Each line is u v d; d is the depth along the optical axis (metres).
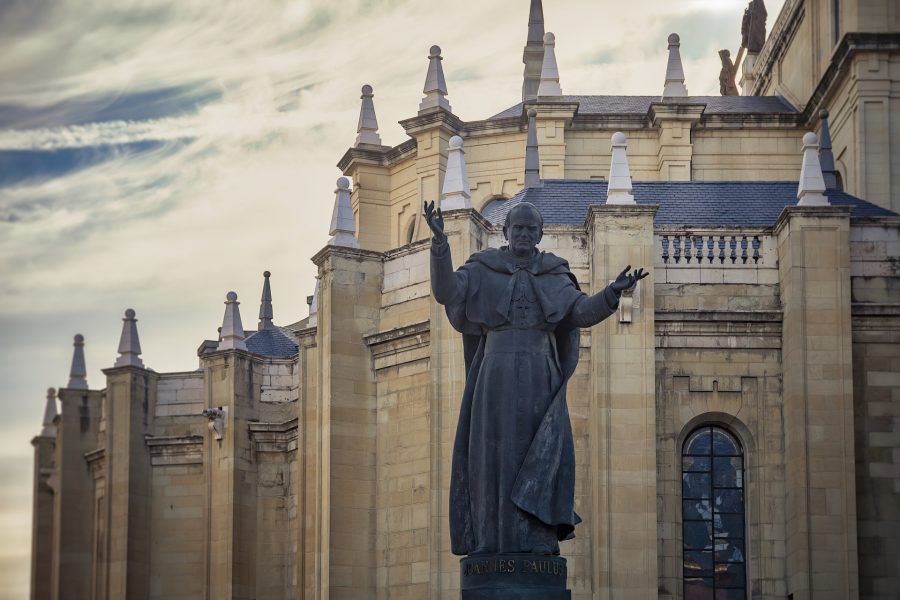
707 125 83.38
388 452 64.94
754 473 60.75
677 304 61.81
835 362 59.44
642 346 59.81
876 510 59.59
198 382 79.50
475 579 25.58
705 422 61.38
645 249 60.31
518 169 83.06
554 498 25.77
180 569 77.69
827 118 77.50
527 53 91.81
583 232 62.22
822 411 59.19
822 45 83.69
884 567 59.22
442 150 83.75
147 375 79.44
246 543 75.06
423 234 84.06
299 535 69.31
